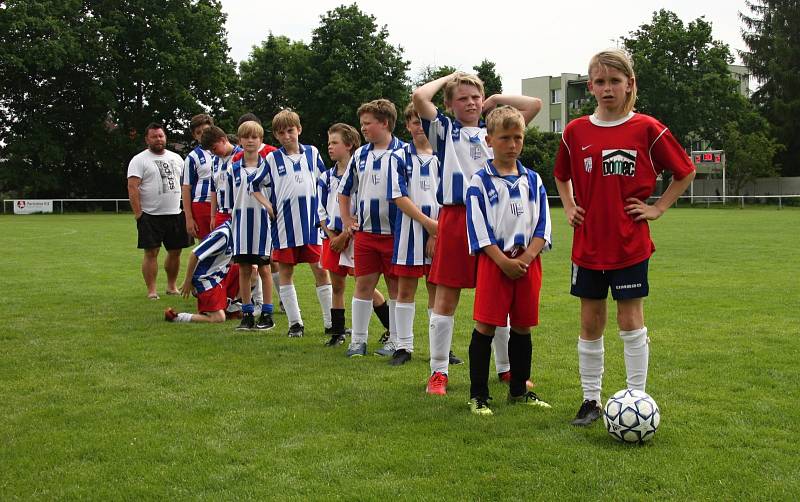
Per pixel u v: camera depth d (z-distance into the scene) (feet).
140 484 11.32
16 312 28.30
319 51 162.61
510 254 15.11
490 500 10.60
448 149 17.02
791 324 24.45
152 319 27.04
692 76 174.09
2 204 144.36
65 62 139.64
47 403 15.79
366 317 20.99
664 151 13.65
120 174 153.38
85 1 147.64
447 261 16.63
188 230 32.04
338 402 15.75
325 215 22.95
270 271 26.86
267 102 184.14
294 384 17.31
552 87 238.48
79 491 11.09
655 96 173.37
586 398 14.58
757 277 37.76
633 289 13.83
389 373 18.57
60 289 35.04
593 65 13.88
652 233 71.87
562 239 67.36
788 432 13.43
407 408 15.25
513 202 15.11
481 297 15.07
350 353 20.81
